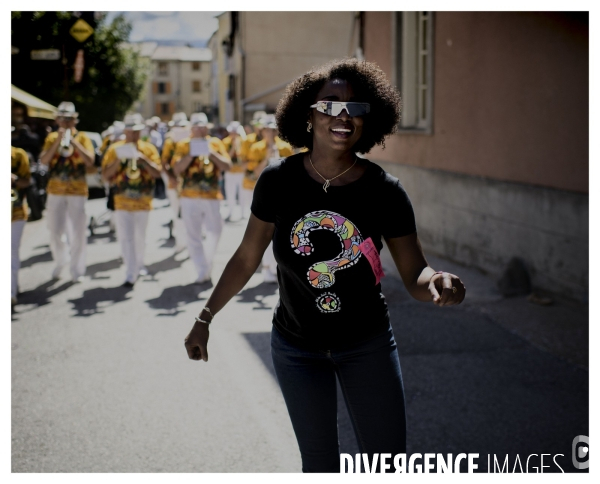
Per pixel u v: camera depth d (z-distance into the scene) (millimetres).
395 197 2588
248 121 28625
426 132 10734
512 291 7809
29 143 15172
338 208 2545
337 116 2541
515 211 8266
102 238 12156
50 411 4641
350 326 2598
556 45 7422
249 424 4438
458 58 9711
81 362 5625
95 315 7121
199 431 4332
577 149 7117
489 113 8914
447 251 10156
